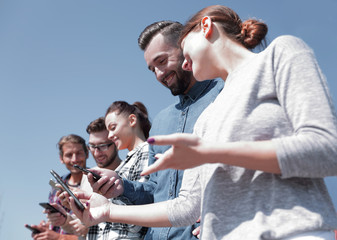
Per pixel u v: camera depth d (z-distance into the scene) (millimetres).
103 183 1921
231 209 1031
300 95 997
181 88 2352
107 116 3170
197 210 1331
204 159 940
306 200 972
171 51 2443
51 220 2957
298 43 1090
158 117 2482
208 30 1277
